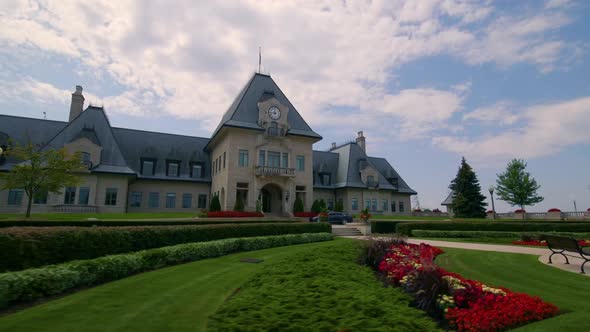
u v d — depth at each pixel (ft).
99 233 34.76
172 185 142.41
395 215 182.50
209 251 46.88
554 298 25.66
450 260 44.60
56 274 24.54
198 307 22.33
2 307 20.89
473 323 18.31
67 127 123.03
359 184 169.99
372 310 17.75
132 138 147.43
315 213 127.85
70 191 114.52
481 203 162.61
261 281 26.08
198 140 161.89
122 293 25.64
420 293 21.74
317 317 16.61
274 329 15.46
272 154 133.69
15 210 109.81
